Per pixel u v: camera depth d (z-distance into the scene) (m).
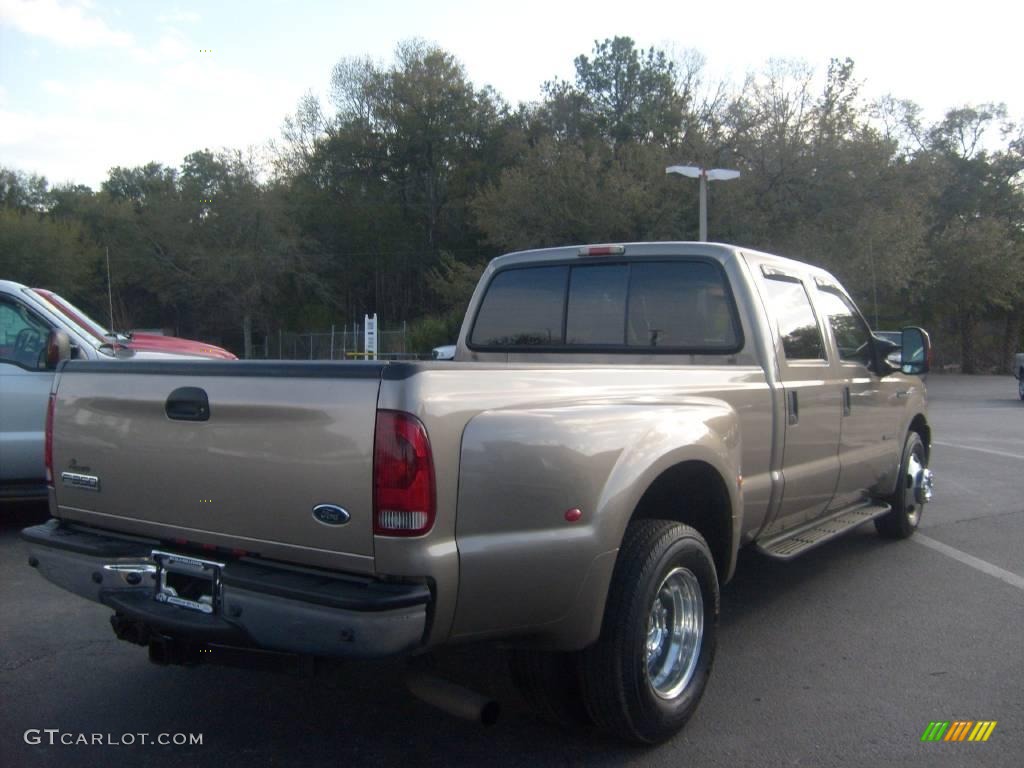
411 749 3.96
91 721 4.23
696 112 44.19
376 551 3.14
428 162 59.34
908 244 34.12
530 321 5.96
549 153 39.38
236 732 4.12
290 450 3.29
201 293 54.88
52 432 4.07
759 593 6.30
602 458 3.62
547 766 3.81
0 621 5.59
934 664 4.95
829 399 5.81
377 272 58.69
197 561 3.52
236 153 54.59
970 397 28.78
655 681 4.00
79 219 57.62
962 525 8.43
